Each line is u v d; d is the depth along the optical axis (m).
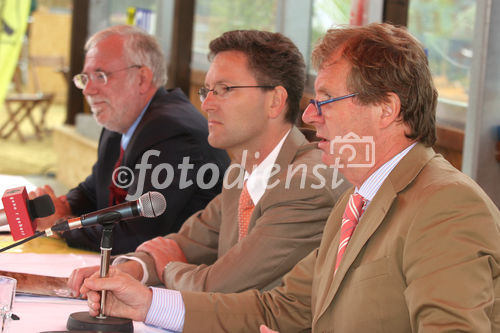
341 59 1.54
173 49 5.21
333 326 1.56
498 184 2.94
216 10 5.74
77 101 7.80
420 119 1.52
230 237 2.25
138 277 2.19
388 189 1.50
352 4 3.30
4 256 2.34
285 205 2.01
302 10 4.88
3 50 6.86
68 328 1.62
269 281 2.00
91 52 3.04
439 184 1.42
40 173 7.90
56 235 2.74
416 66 1.51
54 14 13.41
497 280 1.35
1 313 1.54
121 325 1.62
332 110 1.55
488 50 2.86
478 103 2.89
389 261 1.44
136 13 6.42
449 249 1.34
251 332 1.77
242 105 2.10
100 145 3.24
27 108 10.28
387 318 1.44
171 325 1.73
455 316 1.27
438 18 3.78
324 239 1.76
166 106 2.93
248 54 2.10
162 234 2.68
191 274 2.06
